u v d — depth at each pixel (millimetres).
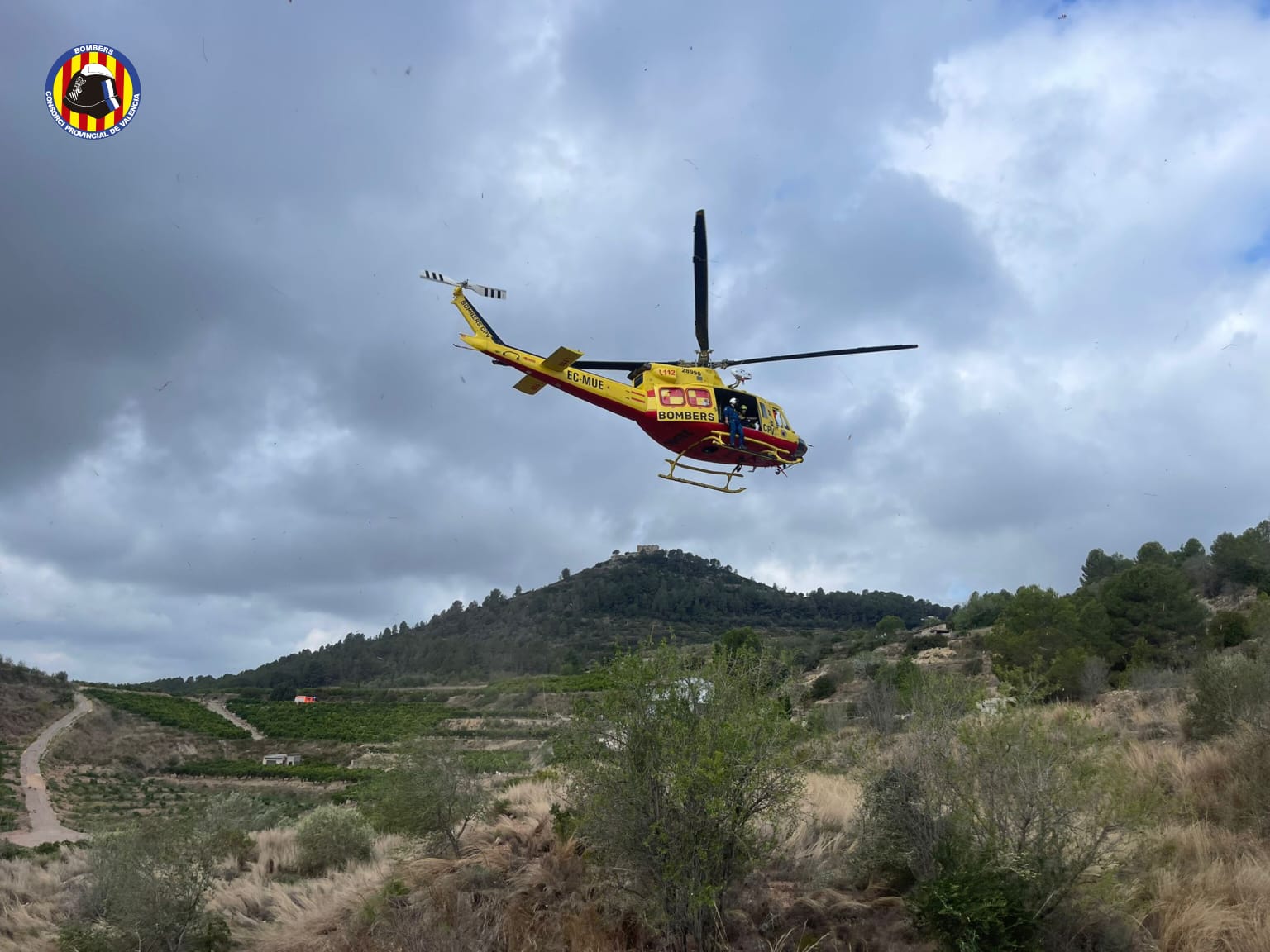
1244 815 9469
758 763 7527
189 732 67625
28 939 12930
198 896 11156
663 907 7539
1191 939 6809
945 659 46781
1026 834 7316
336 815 16391
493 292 16859
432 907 9164
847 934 7520
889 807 8086
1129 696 23516
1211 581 56906
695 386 16500
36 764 55250
